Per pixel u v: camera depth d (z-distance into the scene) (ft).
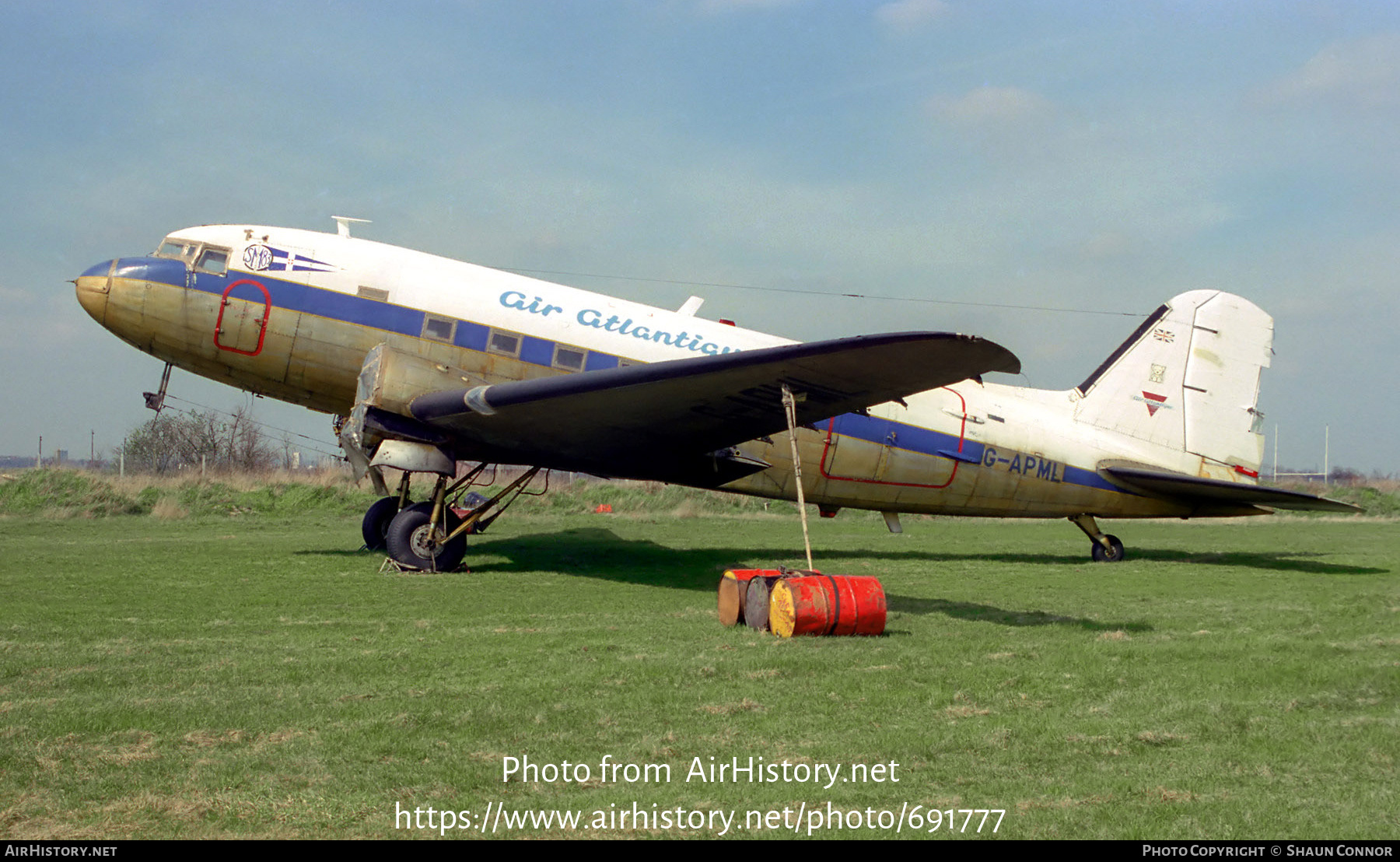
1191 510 55.47
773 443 47.70
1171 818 12.90
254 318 42.22
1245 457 56.39
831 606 25.32
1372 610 32.22
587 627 26.94
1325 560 53.36
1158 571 46.57
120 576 36.52
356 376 43.01
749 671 21.16
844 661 22.34
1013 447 51.85
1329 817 12.91
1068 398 54.34
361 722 16.75
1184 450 55.52
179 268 42.45
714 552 52.75
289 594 32.42
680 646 24.06
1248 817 12.91
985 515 53.11
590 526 71.41
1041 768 14.96
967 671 21.52
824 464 48.65
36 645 22.85
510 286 44.65
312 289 42.57
